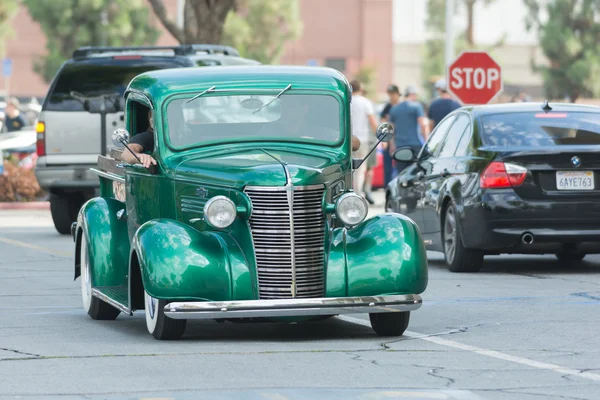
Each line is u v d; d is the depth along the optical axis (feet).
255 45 340.39
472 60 133.28
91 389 48.93
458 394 47.55
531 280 86.84
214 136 65.92
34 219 150.51
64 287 84.84
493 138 91.35
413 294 60.80
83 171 124.67
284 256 59.88
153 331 61.98
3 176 176.45
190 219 63.67
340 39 452.76
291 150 64.80
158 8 176.04
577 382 50.03
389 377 51.08
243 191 60.39
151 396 47.44
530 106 94.79
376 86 413.80
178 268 59.41
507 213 88.48
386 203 107.96
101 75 124.36
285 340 61.67
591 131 92.07
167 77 67.62
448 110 142.41
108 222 70.44
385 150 158.51
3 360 55.72
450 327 65.41
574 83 359.87
